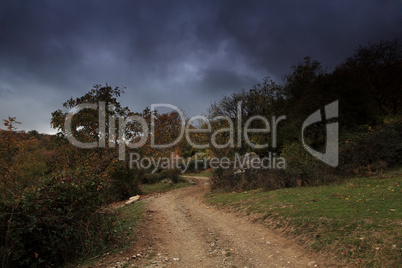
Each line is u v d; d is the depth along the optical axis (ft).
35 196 22.76
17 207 21.45
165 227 32.55
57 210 23.77
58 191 24.38
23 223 21.36
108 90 56.49
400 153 44.70
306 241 21.27
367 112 57.67
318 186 40.96
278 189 44.09
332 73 65.05
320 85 61.82
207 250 23.79
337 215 23.65
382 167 42.75
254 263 19.90
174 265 20.84
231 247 23.71
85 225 25.32
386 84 70.79
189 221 34.94
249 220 30.63
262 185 48.49
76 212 24.97
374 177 38.93
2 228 20.38
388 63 72.33
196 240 26.89
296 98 79.87
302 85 82.43
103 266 20.83
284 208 30.37
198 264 20.83
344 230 20.34
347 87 58.54
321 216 24.50
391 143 44.83
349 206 25.86
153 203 51.24
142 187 92.48
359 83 60.18
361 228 19.71
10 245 20.47
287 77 87.97
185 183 89.76
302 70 85.46
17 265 21.31
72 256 23.52
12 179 26.11
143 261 21.67
